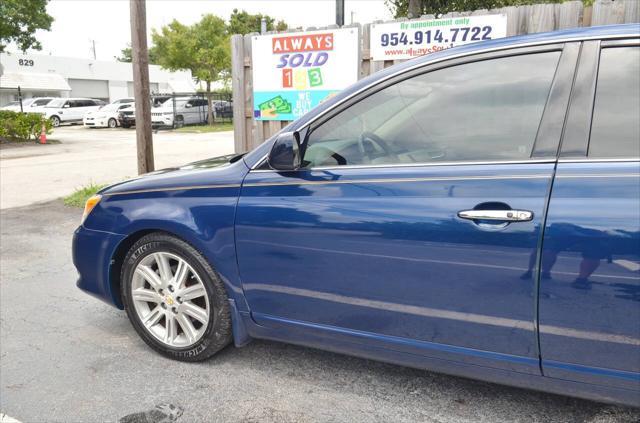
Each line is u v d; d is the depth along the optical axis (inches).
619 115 73.8
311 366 111.4
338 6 346.6
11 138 693.3
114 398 101.9
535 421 89.7
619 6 197.0
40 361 117.5
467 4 327.3
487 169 79.7
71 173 412.8
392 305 87.1
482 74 84.8
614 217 69.6
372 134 91.8
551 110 77.9
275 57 266.1
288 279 95.8
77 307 149.6
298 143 92.0
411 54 236.1
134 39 267.4
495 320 79.3
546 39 81.4
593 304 71.7
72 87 1754.4
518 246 75.2
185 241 106.2
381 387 102.3
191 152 573.6
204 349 109.5
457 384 102.3
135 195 113.5
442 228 80.2
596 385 75.3
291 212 93.0
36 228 244.4
